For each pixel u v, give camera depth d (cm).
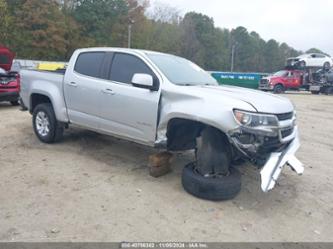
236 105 413
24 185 468
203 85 507
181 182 489
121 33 5934
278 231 381
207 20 8462
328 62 3034
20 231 354
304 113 1420
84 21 5459
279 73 2909
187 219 394
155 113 475
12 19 4366
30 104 691
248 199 457
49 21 4588
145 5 6294
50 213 393
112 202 427
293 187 511
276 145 430
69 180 491
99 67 565
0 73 1147
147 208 415
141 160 589
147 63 507
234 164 496
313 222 407
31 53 4584
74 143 676
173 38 6944
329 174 580
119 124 531
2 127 812
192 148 502
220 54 8775
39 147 646
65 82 609
